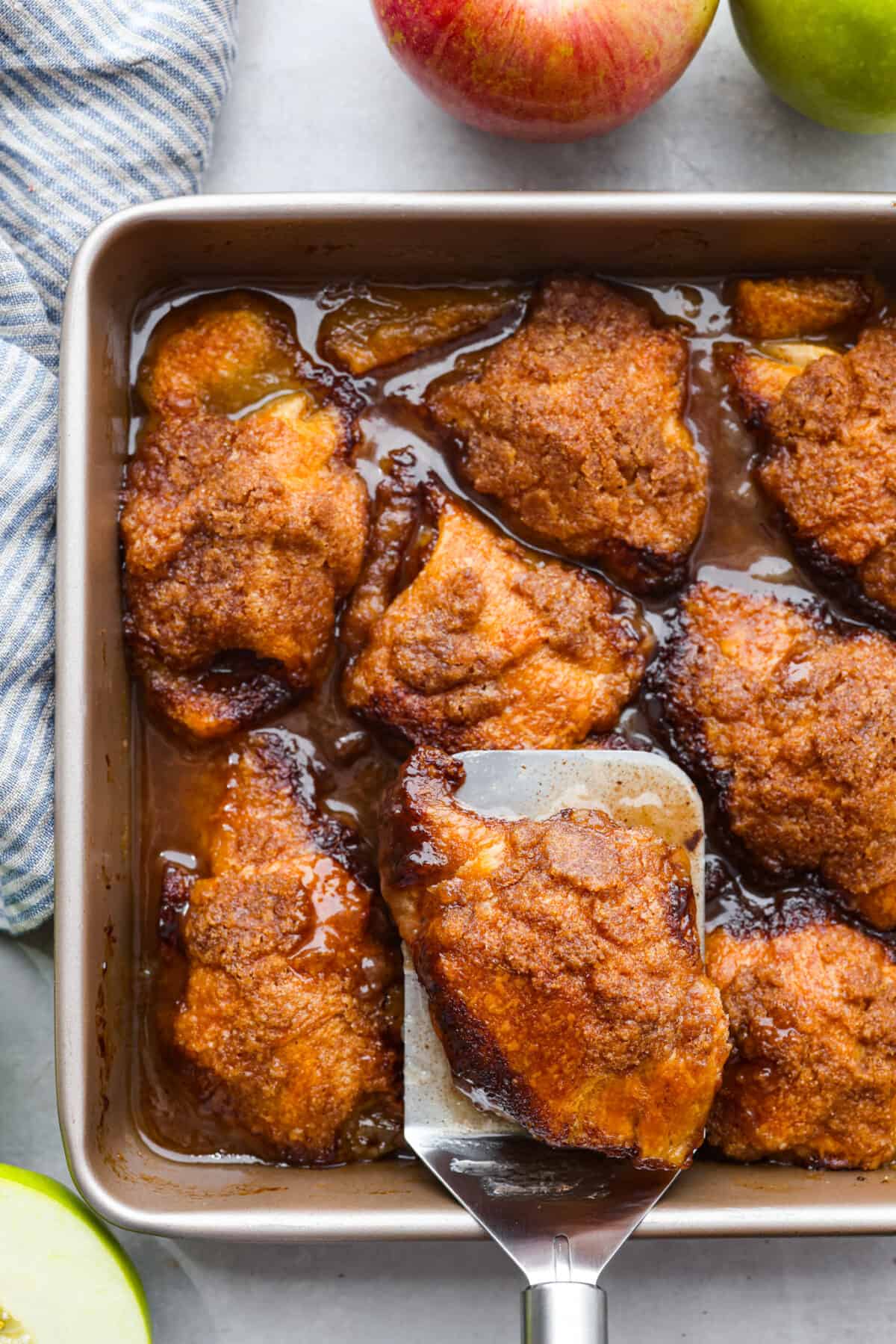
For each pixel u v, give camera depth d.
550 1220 0.58
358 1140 0.61
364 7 0.66
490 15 0.59
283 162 0.66
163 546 0.61
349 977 0.61
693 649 0.62
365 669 0.62
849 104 0.62
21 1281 0.61
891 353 0.62
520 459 0.62
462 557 0.62
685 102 0.66
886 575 0.62
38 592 0.62
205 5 0.63
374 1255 0.64
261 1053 0.60
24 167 0.63
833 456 0.62
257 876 0.61
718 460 0.63
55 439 0.62
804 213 0.60
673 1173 0.59
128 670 0.62
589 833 0.58
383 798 0.60
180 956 0.62
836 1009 0.60
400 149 0.66
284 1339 0.64
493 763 0.61
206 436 0.62
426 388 0.63
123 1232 0.64
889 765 0.61
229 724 0.62
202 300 0.63
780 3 0.61
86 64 0.63
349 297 0.63
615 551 0.62
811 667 0.61
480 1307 0.64
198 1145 0.61
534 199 0.60
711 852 0.62
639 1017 0.57
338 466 0.62
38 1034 0.65
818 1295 0.64
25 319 0.63
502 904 0.58
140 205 0.60
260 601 0.61
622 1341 0.64
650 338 0.62
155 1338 0.64
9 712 0.62
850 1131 0.60
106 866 0.61
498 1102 0.58
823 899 0.62
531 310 0.63
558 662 0.62
